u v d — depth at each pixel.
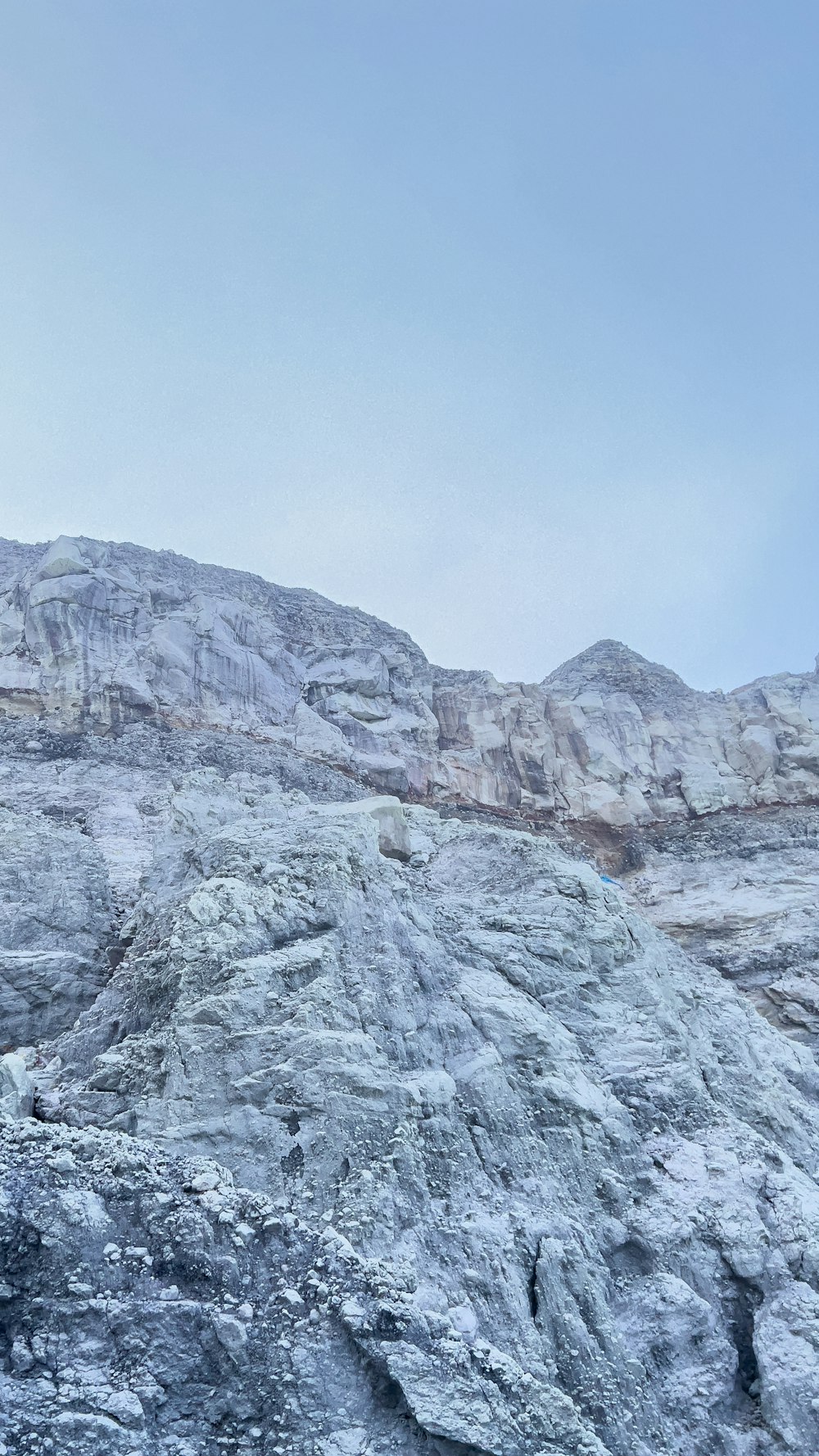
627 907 27.95
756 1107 23.23
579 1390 15.42
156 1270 13.20
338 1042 18.03
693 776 57.22
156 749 41.41
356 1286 13.77
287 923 20.91
